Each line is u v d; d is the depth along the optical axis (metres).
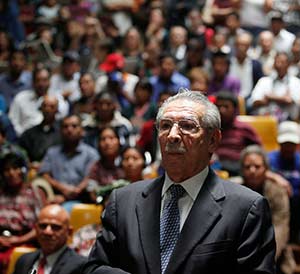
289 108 16.23
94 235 10.32
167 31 22.73
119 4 23.77
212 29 20.78
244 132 13.30
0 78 17.75
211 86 16.42
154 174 12.21
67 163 13.13
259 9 21.61
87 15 23.53
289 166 12.94
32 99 16.23
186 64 18.03
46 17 23.48
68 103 16.31
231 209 5.20
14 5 22.44
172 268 5.07
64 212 9.30
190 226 5.16
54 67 19.33
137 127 15.03
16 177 11.52
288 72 16.59
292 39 20.30
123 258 5.27
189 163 5.21
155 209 5.34
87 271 5.35
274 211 11.20
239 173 12.68
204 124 5.20
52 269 9.08
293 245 12.47
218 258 5.06
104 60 18.69
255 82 17.47
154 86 16.48
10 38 20.42
